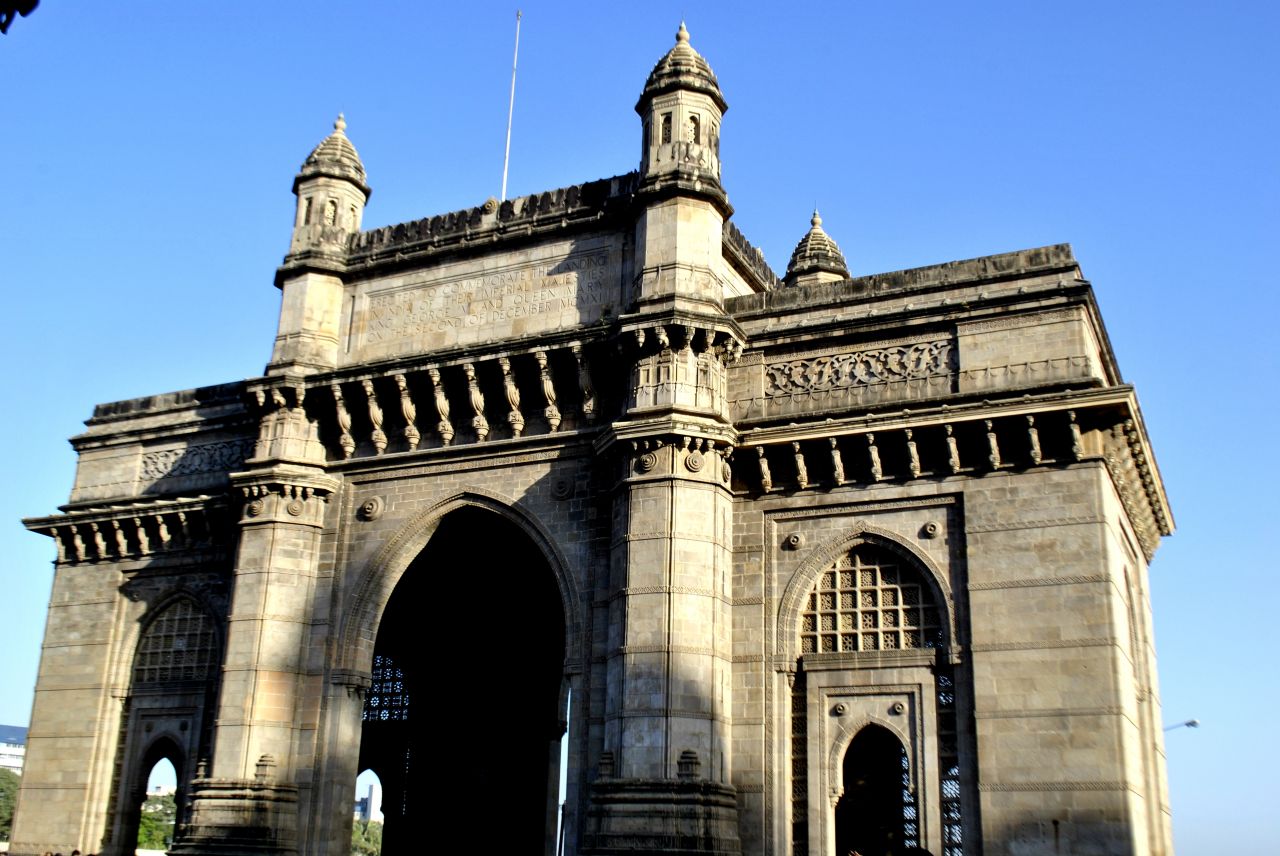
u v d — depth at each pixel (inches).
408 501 1547.7
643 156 1505.9
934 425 1302.9
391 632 1927.9
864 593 1332.4
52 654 1847.9
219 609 1748.3
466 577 1802.4
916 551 1306.6
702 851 1203.2
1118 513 1321.4
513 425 1498.5
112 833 1732.3
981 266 1359.5
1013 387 1289.4
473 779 1894.7
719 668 1307.8
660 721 1255.5
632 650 1291.8
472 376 1512.1
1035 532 1250.6
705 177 1461.6
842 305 1412.4
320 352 1636.3
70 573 1884.8
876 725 1285.7
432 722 1934.1
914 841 1268.5
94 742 1769.2
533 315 1537.9
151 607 1803.6
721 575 1342.3
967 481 1301.7
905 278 1390.3
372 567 1537.9
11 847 1765.5
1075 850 1145.4
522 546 1676.9
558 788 1856.5
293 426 1592.0
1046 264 1327.5
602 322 1441.9
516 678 1911.9
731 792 1274.6
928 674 1270.9
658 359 1385.3
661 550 1312.7
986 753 1205.1
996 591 1251.2
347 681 1503.4
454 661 1946.4
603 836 1230.3
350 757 1493.6
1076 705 1183.6
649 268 1437.0
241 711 1480.1
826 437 1349.7
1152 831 1354.6
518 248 1577.3
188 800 1566.2
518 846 1852.9
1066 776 1167.6
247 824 1422.2
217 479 1808.6
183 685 1745.8
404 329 1620.3
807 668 1320.1
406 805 1919.3
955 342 1344.7
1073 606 1213.1
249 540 1562.5
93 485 1905.8
